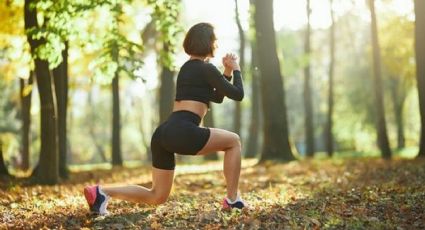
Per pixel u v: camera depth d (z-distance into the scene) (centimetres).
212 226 530
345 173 1227
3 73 1745
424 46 1584
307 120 2734
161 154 560
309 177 1188
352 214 585
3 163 1287
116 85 2241
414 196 689
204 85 552
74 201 733
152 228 531
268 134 1753
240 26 2203
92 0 926
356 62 4259
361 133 4784
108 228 529
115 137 2261
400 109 3931
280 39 2872
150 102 5478
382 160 1708
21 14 1338
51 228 541
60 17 912
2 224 552
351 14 2812
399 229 520
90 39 1002
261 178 1212
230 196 588
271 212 589
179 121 542
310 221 547
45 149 1068
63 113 1291
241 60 2391
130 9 1077
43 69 1045
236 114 2873
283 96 1759
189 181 1129
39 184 1057
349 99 4331
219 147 565
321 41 3972
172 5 1084
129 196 576
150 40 2273
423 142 1627
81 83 2350
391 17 2302
